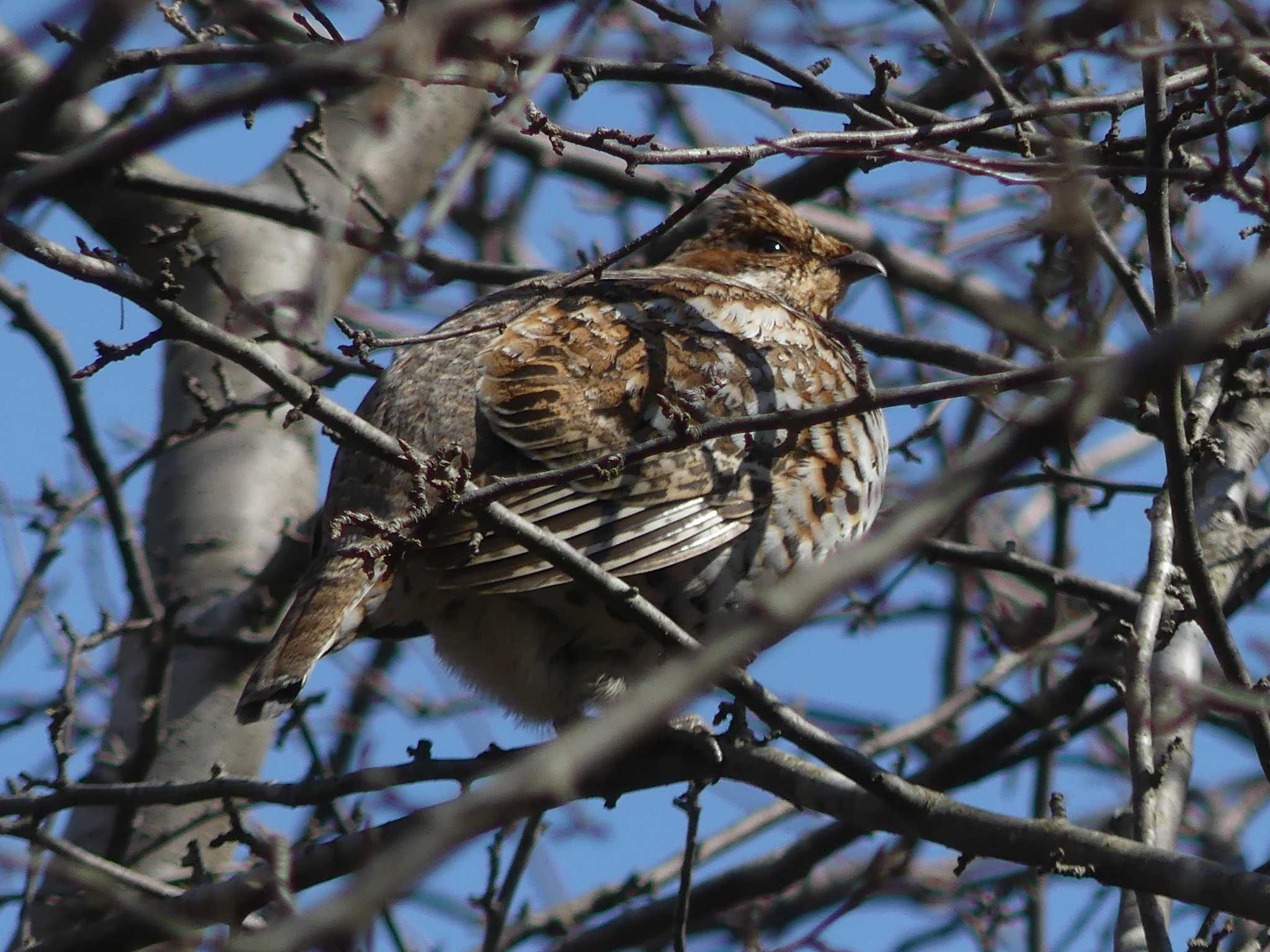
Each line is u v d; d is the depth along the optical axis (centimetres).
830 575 405
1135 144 889
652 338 1083
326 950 406
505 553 975
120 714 1304
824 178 1415
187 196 1162
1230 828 1495
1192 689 797
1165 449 836
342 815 1221
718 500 1042
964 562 1173
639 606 835
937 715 1384
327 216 1178
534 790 382
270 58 749
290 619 963
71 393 1162
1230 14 764
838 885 1399
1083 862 826
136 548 1198
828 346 1147
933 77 1312
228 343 719
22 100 429
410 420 1039
